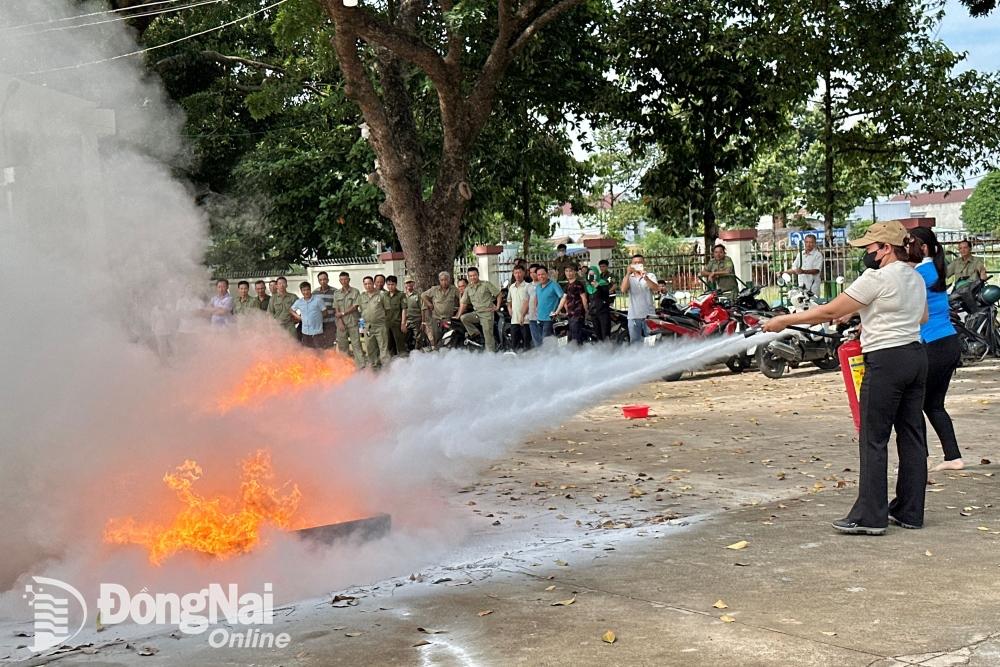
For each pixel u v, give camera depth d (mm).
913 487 6059
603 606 4855
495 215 33750
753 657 4094
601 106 22609
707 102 22500
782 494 7301
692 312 16125
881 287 5891
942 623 4395
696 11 22094
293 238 27781
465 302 18000
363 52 21578
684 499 7320
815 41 21234
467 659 4250
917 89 22109
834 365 15688
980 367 14453
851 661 4012
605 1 23406
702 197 23359
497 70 18625
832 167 23453
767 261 20922
